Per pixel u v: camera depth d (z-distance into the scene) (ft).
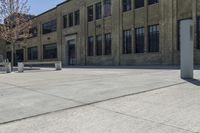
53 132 15.33
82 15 126.31
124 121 16.83
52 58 158.61
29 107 22.04
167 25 84.12
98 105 21.59
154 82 33.47
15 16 112.98
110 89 29.40
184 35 35.83
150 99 22.75
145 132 14.66
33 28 178.29
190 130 14.62
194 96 23.04
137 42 97.25
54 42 154.10
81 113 19.31
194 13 75.97
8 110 21.25
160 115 17.74
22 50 195.31
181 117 17.06
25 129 16.11
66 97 25.84
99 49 116.88
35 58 178.70
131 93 26.00
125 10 102.37
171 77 38.40
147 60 91.76
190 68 36.01
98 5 116.88
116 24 105.29
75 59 135.13
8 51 209.36
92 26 119.96
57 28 150.00
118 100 23.08
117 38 104.99
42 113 19.83
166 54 84.48
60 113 19.61
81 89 30.76
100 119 17.52
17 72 78.59
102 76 47.03
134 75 45.62
